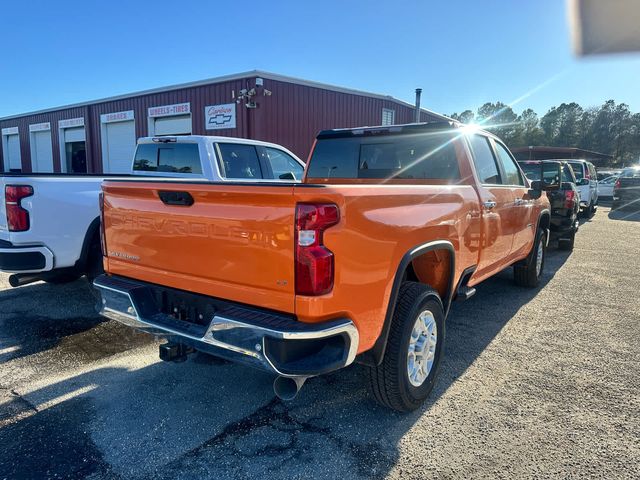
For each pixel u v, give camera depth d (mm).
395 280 2666
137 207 2945
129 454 2576
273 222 2275
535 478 2389
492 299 5754
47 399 3168
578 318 5020
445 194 3250
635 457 2570
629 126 93250
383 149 4438
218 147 6266
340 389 3361
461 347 4168
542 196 6242
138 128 18750
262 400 3191
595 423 2916
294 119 15891
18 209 4387
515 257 5371
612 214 18250
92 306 5211
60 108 22297
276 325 2225
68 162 23281
